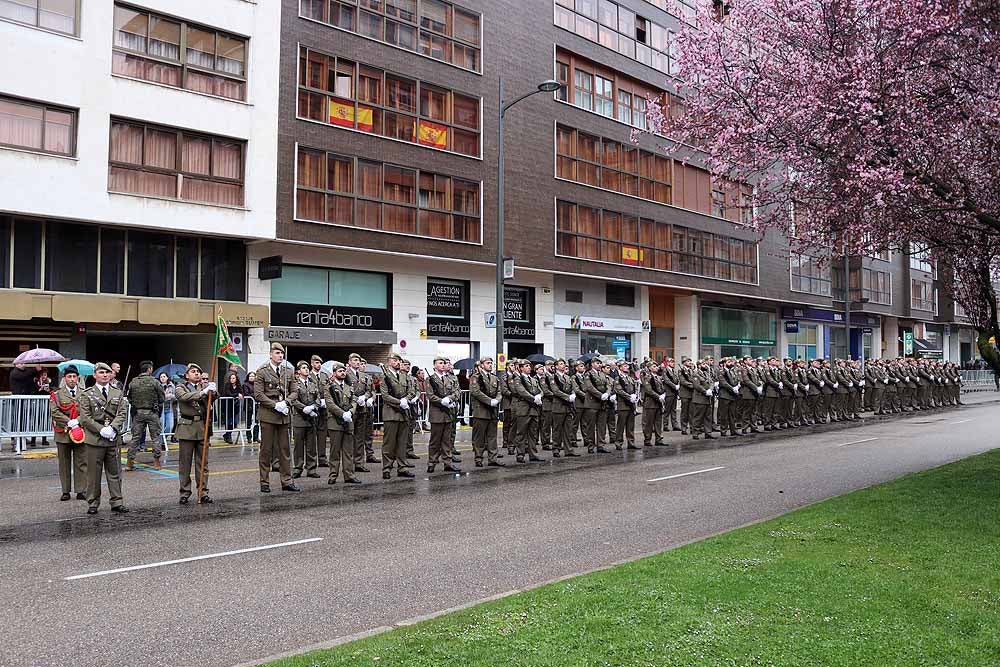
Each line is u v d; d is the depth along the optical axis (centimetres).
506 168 2811
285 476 1188
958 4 952
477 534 876
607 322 3309
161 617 588
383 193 2444
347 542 838
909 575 623
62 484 1094
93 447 1001
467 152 2694
